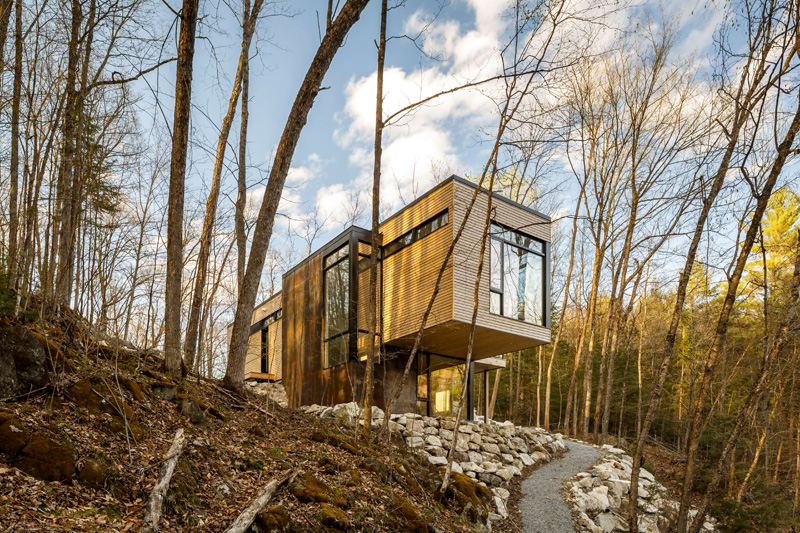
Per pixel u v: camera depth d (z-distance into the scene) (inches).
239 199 530.3
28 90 410.9
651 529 506.0
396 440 509.4
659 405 1198.9
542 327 640.4
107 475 220.1
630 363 1268.5
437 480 404.8
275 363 1055.6
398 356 676.1
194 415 312.8
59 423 234.2
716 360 394.6
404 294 636.1
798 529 526.3
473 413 744.3
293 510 264.1
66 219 337.7
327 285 740.7
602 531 447.5
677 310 422.6
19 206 403.9
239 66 552.4
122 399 252.8
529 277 646.5
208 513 235.8
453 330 587.5
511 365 1359.5
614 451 738.2
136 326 481.1
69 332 317.1
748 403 379.2
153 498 211.5
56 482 206.1
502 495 490.0
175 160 363.9
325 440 378.0
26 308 295.4
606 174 929.5
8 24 385.7
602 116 913.5
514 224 639.1
